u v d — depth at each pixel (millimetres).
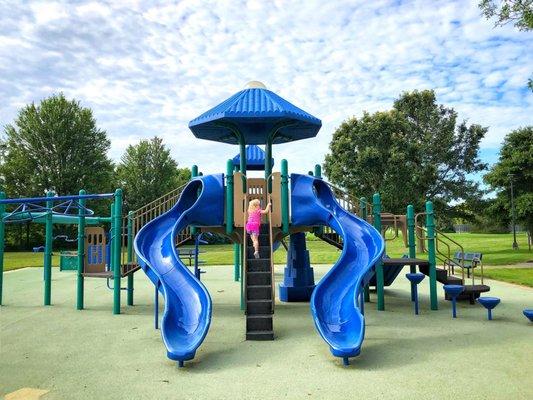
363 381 5422
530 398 4789
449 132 34594
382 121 31469
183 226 9266
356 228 9031
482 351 6770
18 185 44188
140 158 52469
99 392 5156
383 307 10562
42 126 44281
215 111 10812
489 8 14039
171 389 5234
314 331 8344
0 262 11961
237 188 9805
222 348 7125
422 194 33312
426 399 4793
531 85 14758
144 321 9477
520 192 30922
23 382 5539
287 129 12359
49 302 11750
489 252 28672
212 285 15703
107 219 13281
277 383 5402
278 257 27531
